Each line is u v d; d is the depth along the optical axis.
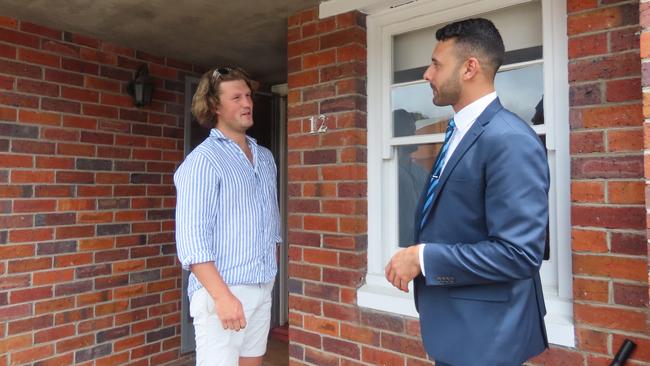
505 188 1.18
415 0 2.47
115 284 3.45
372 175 2.62
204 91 2.04
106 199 3.40
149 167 3.67
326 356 2.63
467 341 1.27
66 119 3.21
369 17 2.65
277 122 4.74
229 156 1.97
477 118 1.31
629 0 1.75
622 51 1.76
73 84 3.25
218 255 1.90
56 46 3.16
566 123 1.96
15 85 2.97
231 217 1.91
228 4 2.74
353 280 2.54
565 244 1.95
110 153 3.44
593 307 1.79
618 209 1.74
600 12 1.81
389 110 2.60
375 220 2.60
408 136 2.54
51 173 3.12
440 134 2.42
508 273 1.17
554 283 2.02
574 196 1.84
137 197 3.59
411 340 2.31
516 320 1.24
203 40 3.40
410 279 1.33
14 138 2.96
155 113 3.73
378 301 2.43
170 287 3.79
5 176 2.92
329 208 2.64
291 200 2.82
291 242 2.81
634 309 1.71
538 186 1.18
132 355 3.53
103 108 3.40
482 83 1.34
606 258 1.77
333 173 2.63
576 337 1.83
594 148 1.80
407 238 2.56
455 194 1.31
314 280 2.70
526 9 2.19
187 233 1.77
